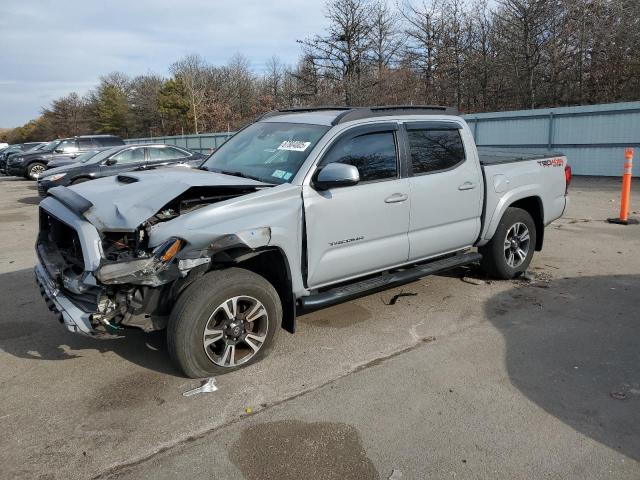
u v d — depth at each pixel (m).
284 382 3.71
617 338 4.36
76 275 3.65
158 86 68.50
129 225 3.47
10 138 100.50
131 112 75.00
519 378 3.73
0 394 3.62
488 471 2.77
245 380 3.74
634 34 22.69
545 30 25.88
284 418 3.27
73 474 2.79
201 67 63.44
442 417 3.26
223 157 4.95
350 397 3.50
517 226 5.84
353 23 33.75
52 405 3.46
